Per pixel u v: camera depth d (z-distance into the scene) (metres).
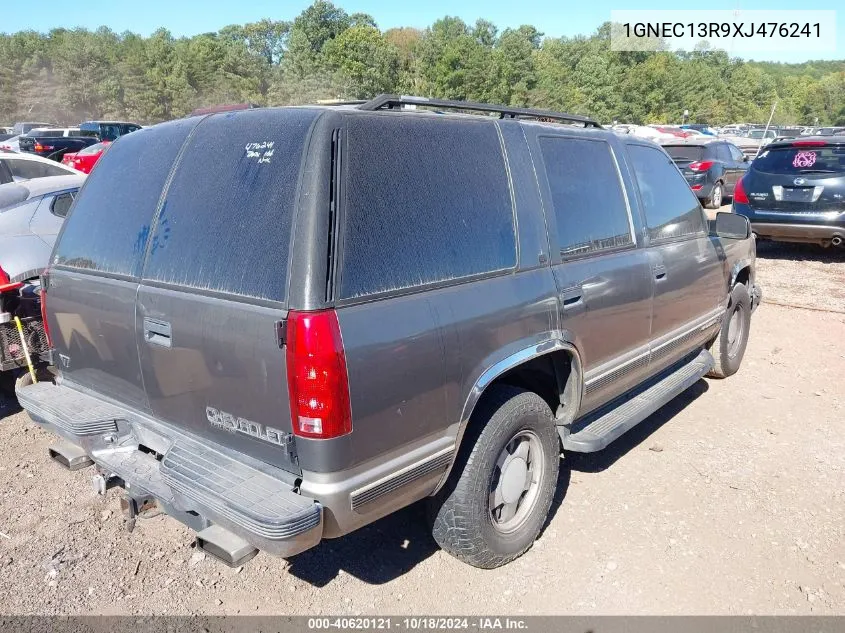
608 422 3.91
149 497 3.04
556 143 3.60
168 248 2.84
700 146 15.84
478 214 3.01
